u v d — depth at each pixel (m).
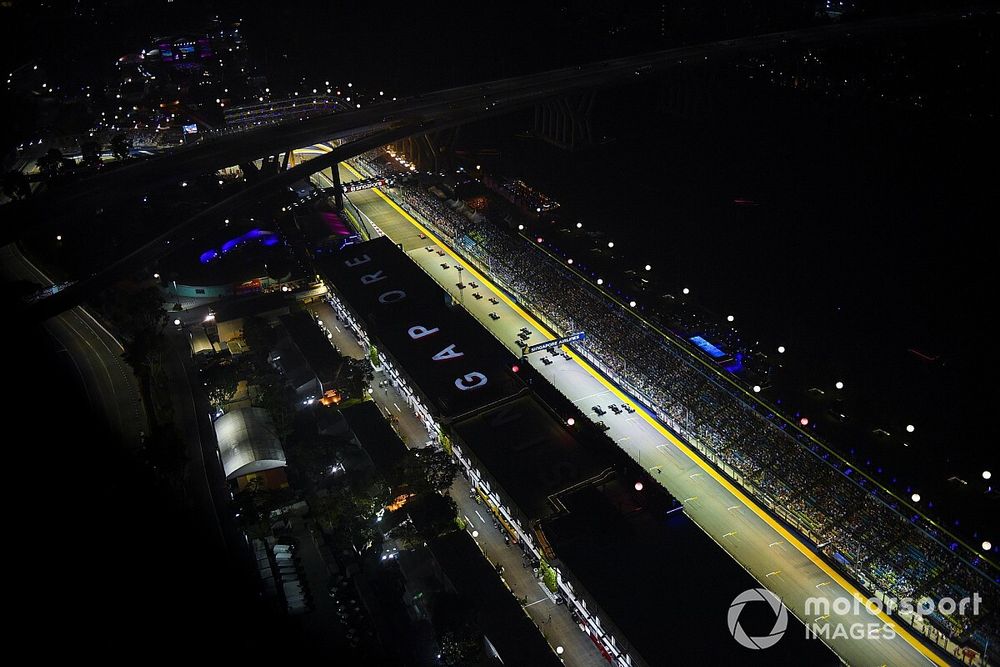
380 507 174.88
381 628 150.75
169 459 185.38
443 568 163.00
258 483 185.38
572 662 149.12
